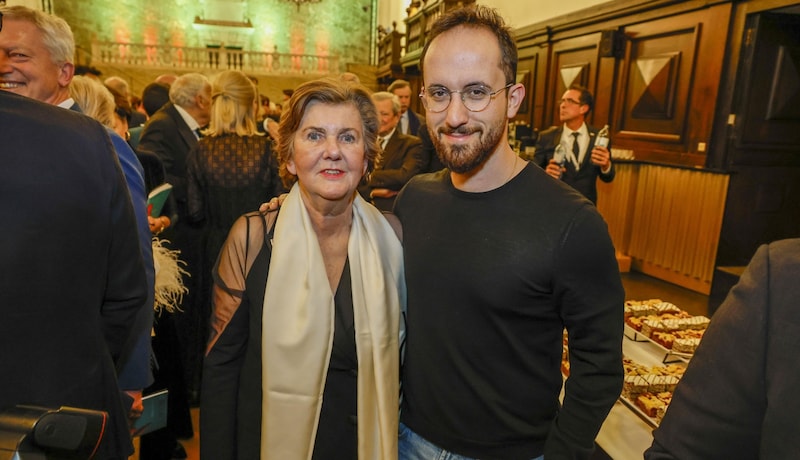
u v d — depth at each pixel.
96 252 0.89
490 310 1.02
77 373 0.86
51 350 0.82
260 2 18.62
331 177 1.04
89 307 0.88
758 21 3.80
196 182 2.30
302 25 19.03
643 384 1.70
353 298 1.12
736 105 4.00
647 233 4.67
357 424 1.12
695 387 0.62
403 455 1.22
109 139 0.94
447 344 1.07
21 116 0.80
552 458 1.01
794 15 3.82
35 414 0.60
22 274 0.77
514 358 1.04
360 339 1.10
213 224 2.32
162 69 16.80
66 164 0.83
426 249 1.10
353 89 1.07
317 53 19.31
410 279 1.13
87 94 1.74
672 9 4.50
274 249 1.08
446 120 0.98
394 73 11.70
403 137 2.99
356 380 1.14
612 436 1.66
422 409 1.14
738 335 0.58
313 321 1.07
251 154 2.26
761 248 0.63
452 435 1.09
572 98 3.26
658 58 4.70
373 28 19.34
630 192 4.76
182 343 2.36
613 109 5.41
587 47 5.82
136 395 1.38
